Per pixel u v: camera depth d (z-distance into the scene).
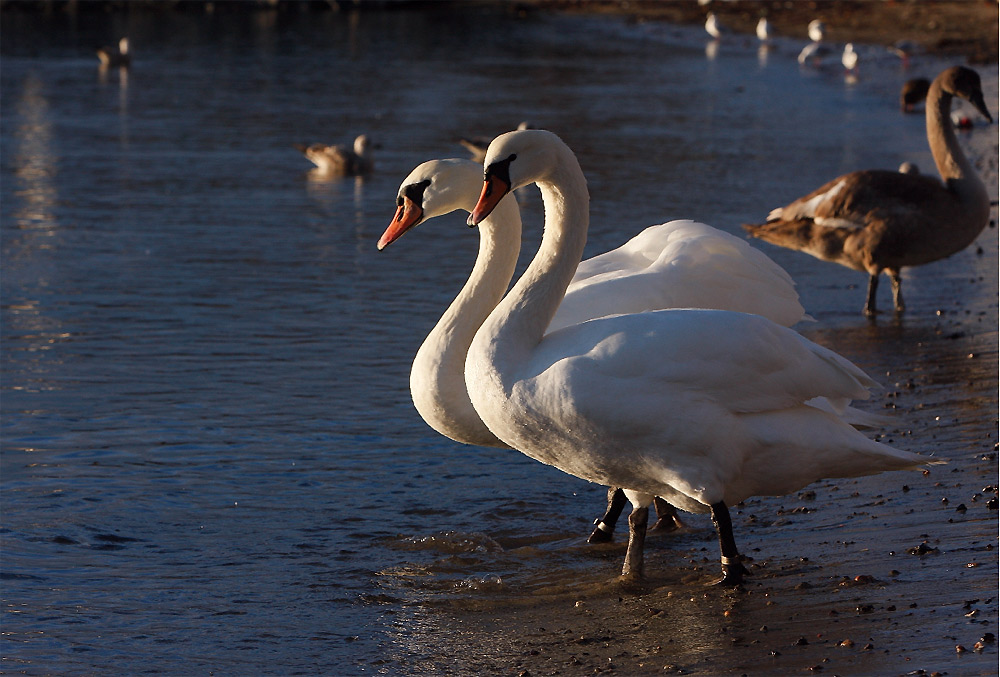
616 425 8.30
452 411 10.01
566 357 8.37
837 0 90.12
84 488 11.46
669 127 41.56
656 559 9.95
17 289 19.58
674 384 8.28
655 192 29.05
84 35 80.44
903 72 56.56
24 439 12.71
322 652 8.21
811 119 43.66
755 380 8.45
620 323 8.46
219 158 35.81
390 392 14.60
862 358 15.67
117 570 9.76
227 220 26.39
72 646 8.30
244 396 14.34
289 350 16.36
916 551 8.97
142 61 65.31
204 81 56.34
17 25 86.75
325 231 25.28
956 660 6.95
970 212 18.22
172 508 11.10
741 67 62.06
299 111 46.56
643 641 7.97
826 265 22.44
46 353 15.98
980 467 10.88
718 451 8.45
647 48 72.25
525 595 9.27
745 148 36.56
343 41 77.50
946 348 16.02
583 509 11.37
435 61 65.50
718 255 11.08
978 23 72.69
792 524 10.30
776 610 8.23
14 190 29.44
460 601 9.17
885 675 6.86
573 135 39.59
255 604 9.12
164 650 8.27
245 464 12.20
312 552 10.24
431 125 43.03
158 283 20.23
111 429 13.08
